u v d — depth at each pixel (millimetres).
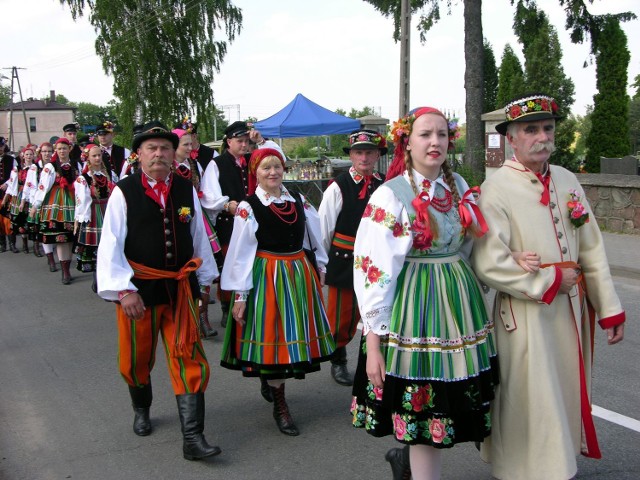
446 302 2520
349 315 4457
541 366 2555
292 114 15070
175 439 3787
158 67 25922
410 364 2480
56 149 8414
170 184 3525
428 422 2490
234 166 5719
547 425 2535
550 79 16016
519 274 2547
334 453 3551
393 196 2539
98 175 7457
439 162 2564
